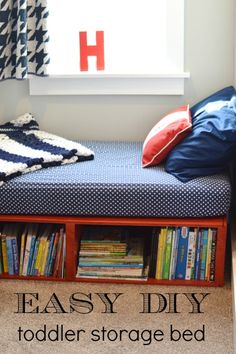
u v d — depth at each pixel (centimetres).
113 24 308
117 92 301
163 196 234
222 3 288
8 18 284
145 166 254
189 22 292
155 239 241
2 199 240
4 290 238
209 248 237
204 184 234
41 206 240
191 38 294
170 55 297
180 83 297
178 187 233
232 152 240
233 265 227
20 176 243
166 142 249
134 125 308
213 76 297
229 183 235
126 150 287
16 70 288
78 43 309
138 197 235
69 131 312
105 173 246
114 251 243
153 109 304
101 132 311
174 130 247
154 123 306
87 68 302
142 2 303
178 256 240
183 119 251
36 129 303
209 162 239
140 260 243
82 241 245
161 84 298
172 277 242
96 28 309
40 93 305
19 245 248
